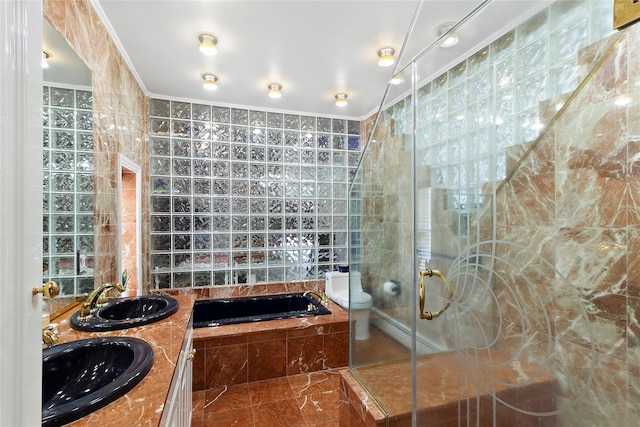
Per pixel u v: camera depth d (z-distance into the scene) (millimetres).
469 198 1523
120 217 1960
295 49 2070
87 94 1551
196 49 2066
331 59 2201
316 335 2389
